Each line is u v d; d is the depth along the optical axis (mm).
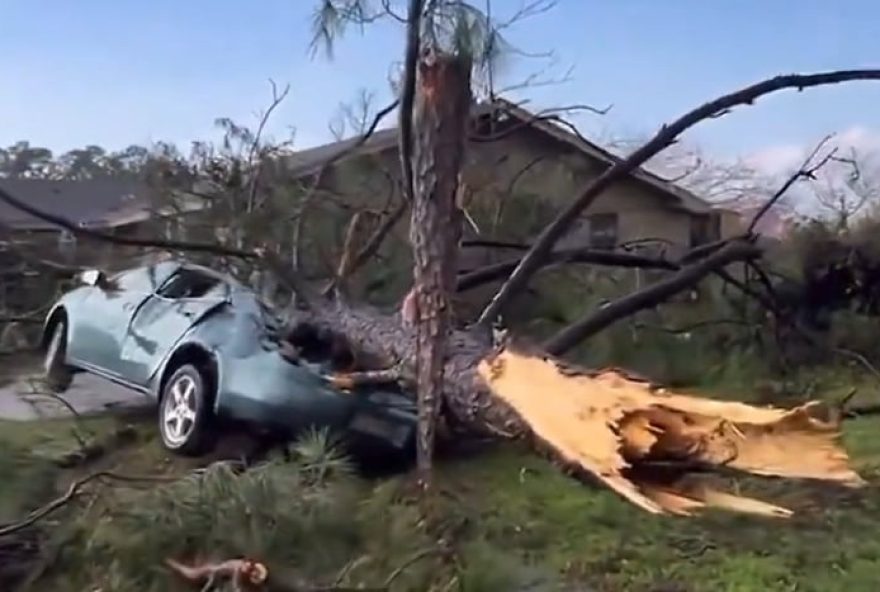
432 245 4957
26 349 8133
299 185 8367
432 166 5000
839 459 3271
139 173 10375
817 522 5066
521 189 10633
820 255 10680
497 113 7543
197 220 7895
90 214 21969
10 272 8102
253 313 6445
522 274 6020
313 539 3658
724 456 3236
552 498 5375
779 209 13867
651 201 18750
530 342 5184
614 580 4367
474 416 4289
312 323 6227
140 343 6961
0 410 7023
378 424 5875
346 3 5629
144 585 3529
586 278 8516
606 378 3578
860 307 10680
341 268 7113
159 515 3648
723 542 4879
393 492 4473
